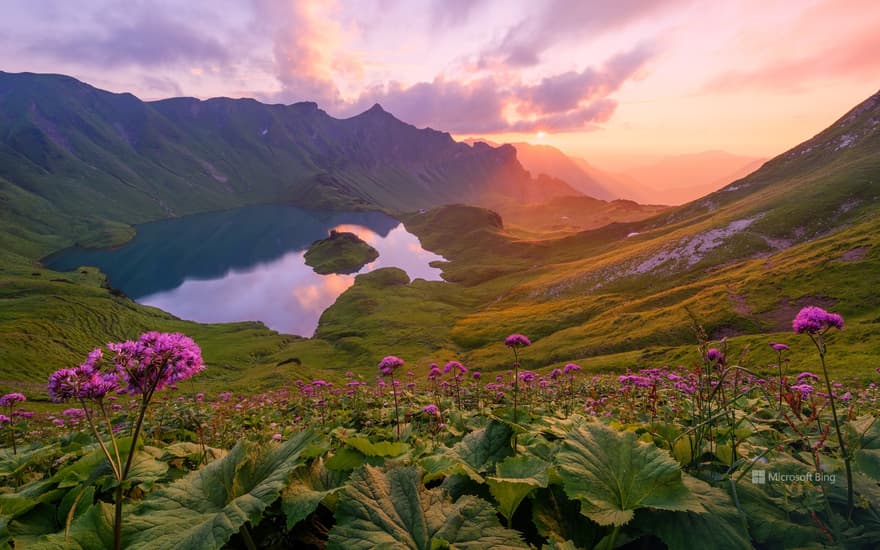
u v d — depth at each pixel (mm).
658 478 3668
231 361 133250
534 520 3852
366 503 3367
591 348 100375
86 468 5414
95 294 193750
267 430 11289
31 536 4473
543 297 175000
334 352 138750
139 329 167250
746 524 3498
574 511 3938
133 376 3539
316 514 4383
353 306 193250
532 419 8047
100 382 3373
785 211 160750
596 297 147750
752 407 6734
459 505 3441
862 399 17938
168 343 3648
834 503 3840
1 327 140500
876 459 3652
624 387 14734
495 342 128250
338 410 13891
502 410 8484
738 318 92562
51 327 149500
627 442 4086
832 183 166250
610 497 3609
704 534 3410
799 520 3801
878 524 3502
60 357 132625
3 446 10086
